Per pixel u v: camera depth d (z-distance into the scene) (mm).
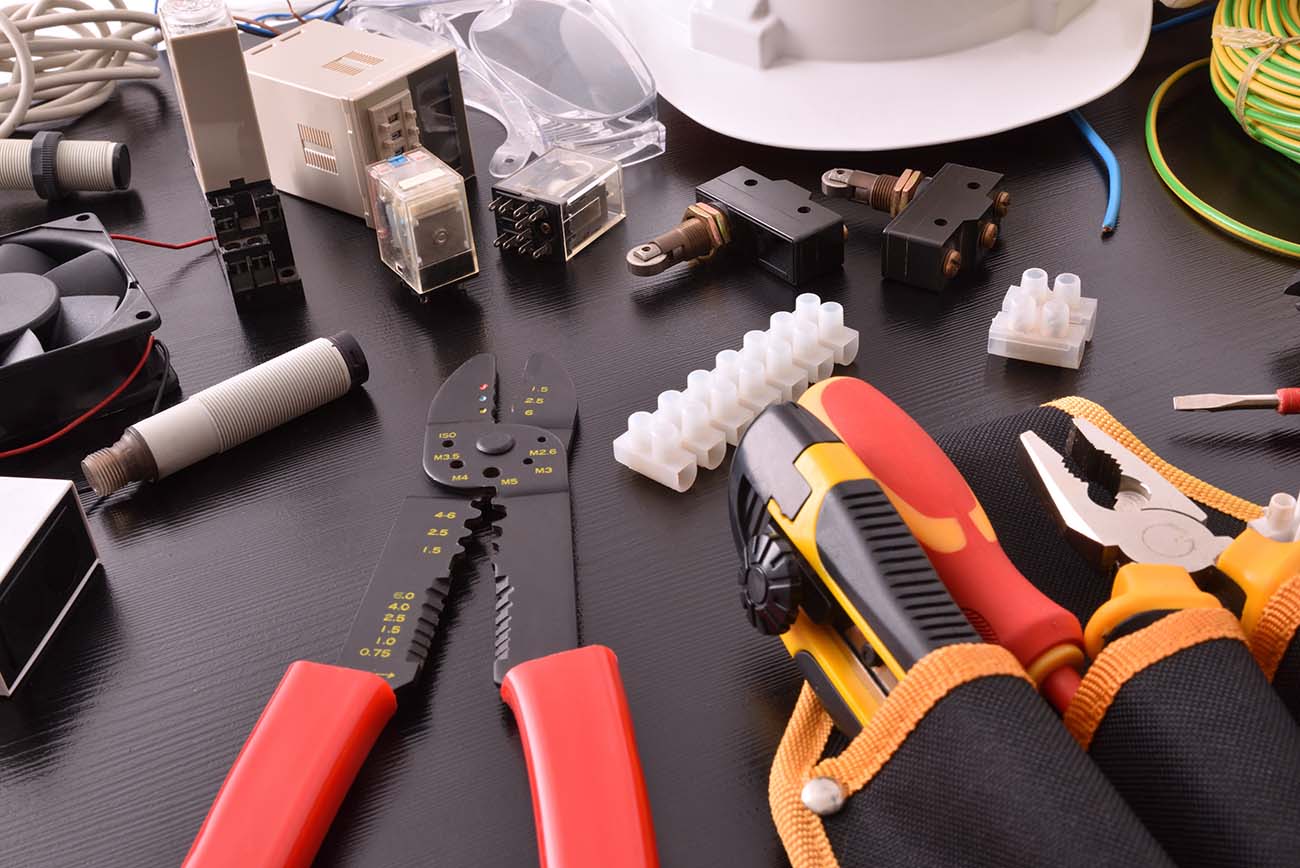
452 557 622
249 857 473
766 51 915
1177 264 806
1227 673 421
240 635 608
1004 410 706
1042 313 729
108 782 548
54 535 607
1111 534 537
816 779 451
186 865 471
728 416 692
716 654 581
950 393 721
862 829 436
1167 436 676
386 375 763
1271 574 471
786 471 490
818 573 476
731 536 639
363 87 844
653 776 531
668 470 663
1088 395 710
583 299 817
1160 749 414
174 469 688
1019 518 588
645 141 935
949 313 781
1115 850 375
